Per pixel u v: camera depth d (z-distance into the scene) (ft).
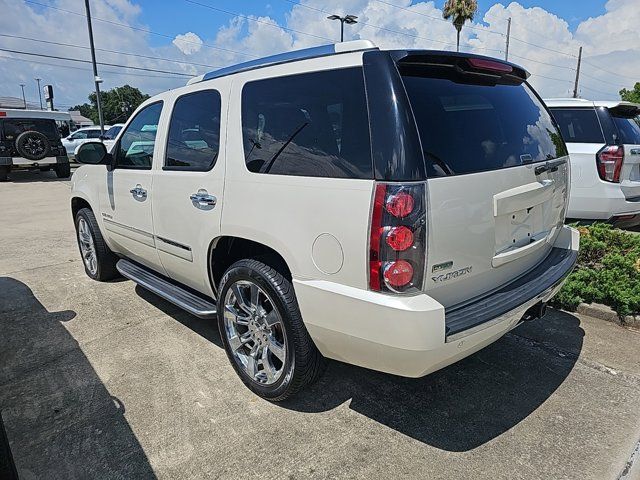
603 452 7.80
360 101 7.22
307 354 8.38
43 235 24.58
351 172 7.11
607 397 9.30
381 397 9.41
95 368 10.63
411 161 6.68
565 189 10.25
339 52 7.76
